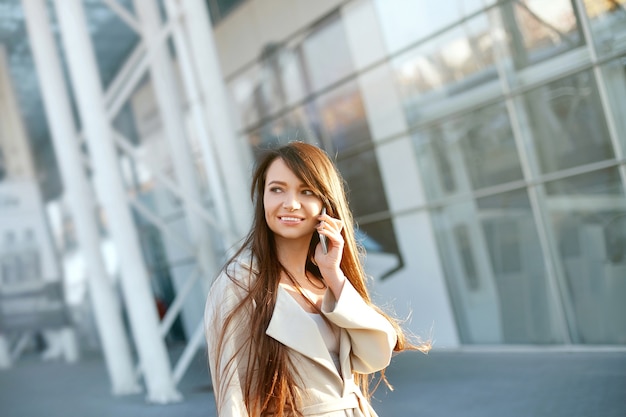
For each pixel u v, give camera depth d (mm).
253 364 1856
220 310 1896
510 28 8883
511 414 5875
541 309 9125
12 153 24609
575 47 8203
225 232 10016
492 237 9609
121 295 22594
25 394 13648
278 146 2061
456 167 9938
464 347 10188
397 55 10500
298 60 12359
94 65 9414
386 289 11352
